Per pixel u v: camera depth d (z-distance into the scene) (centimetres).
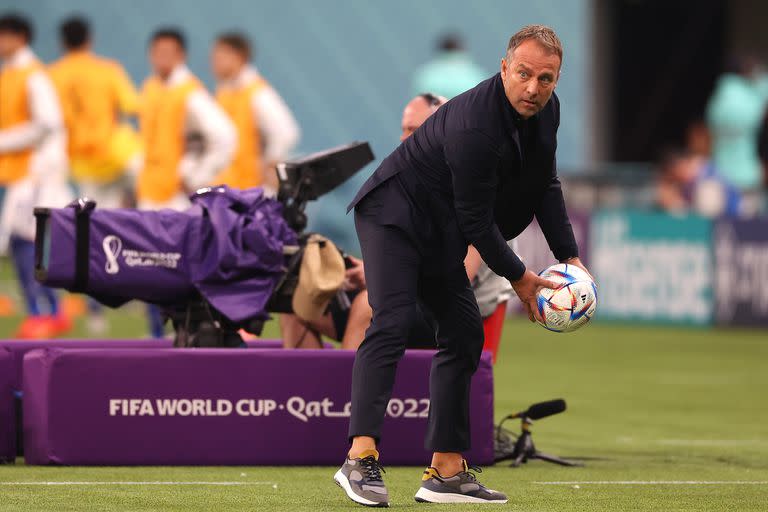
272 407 2408
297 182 2548
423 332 2519
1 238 4703
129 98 5209
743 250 5712
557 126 2011
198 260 2450
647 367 4500
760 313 5675
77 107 5131
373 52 7775
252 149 4425
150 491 2144
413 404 2430
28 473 2308
